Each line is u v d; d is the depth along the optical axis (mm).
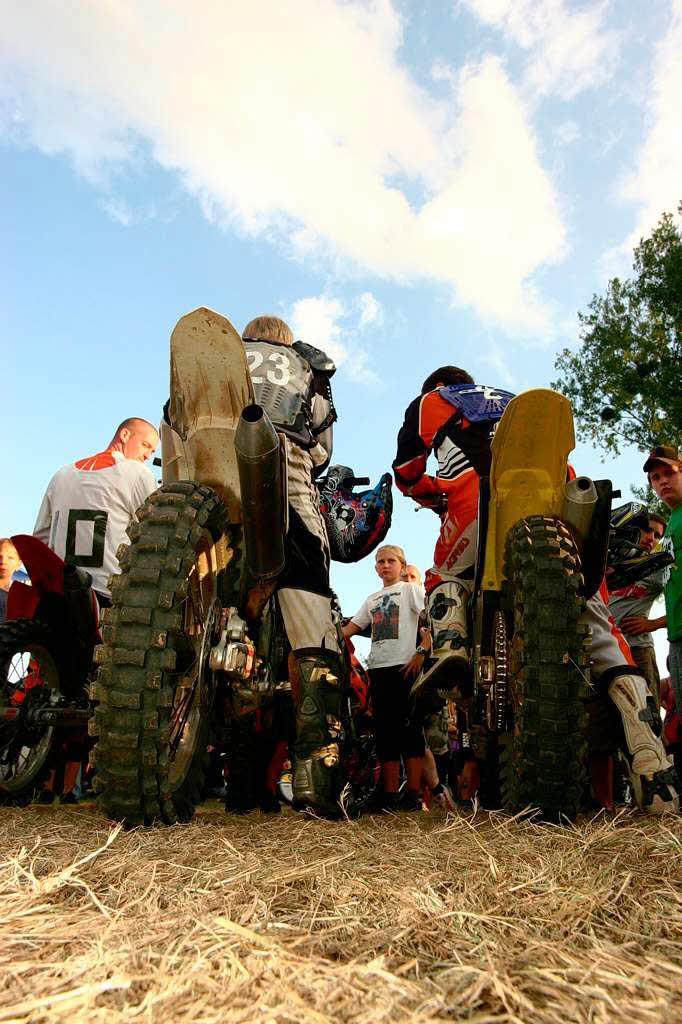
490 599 2857
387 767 4762
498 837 2074
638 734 2900
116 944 1087
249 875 1526
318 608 3008
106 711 2154
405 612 4891
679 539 4219
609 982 963
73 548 4148
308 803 2807
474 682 2939
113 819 2229
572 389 22281
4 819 2574
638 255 22609
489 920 1240
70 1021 832
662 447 4418
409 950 1097
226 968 990
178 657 2402
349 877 1540
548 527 2621
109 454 4379
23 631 3465
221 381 2631
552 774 2406
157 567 2250
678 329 21328
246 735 4051
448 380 3768
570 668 2436
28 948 1071
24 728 3492
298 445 3094
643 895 1417
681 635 4141
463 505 3156
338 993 908
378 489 3689
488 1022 836
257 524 2527
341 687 3012
